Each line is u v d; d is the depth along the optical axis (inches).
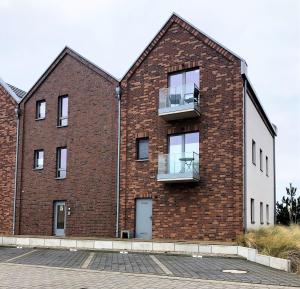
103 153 829.2
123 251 621.9
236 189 683.4
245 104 709.3
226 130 707.4
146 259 544.4
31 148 936.3
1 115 994.1
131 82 816.9
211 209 700.0
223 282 376.2
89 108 862.5
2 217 951.0
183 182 729.6
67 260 537.6
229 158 698.2
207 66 739.4
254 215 773.3
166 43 788.6
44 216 890.7
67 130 887.1
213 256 563.5
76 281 380.5
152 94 789.2
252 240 582.2
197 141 739.4
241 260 535.5
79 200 845.2
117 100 826.2
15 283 371.9
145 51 808.3
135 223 776.3
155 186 759.7
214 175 707.4
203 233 700.7
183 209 725.9
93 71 869.2
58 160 901.2
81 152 858.8
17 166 947.3
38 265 492.7
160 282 375.6
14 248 708.0
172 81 778.2
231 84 713.0
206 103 732.0
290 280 387.9
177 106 722.8
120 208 789.9
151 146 775.7
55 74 926.4
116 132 818.2
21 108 964.6
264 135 963.3
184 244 597.9
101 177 823.7
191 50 758.5
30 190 920.9
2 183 965.8
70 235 844.6
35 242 720.3
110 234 793.6
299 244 525.7
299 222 1181.7
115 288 345.7
